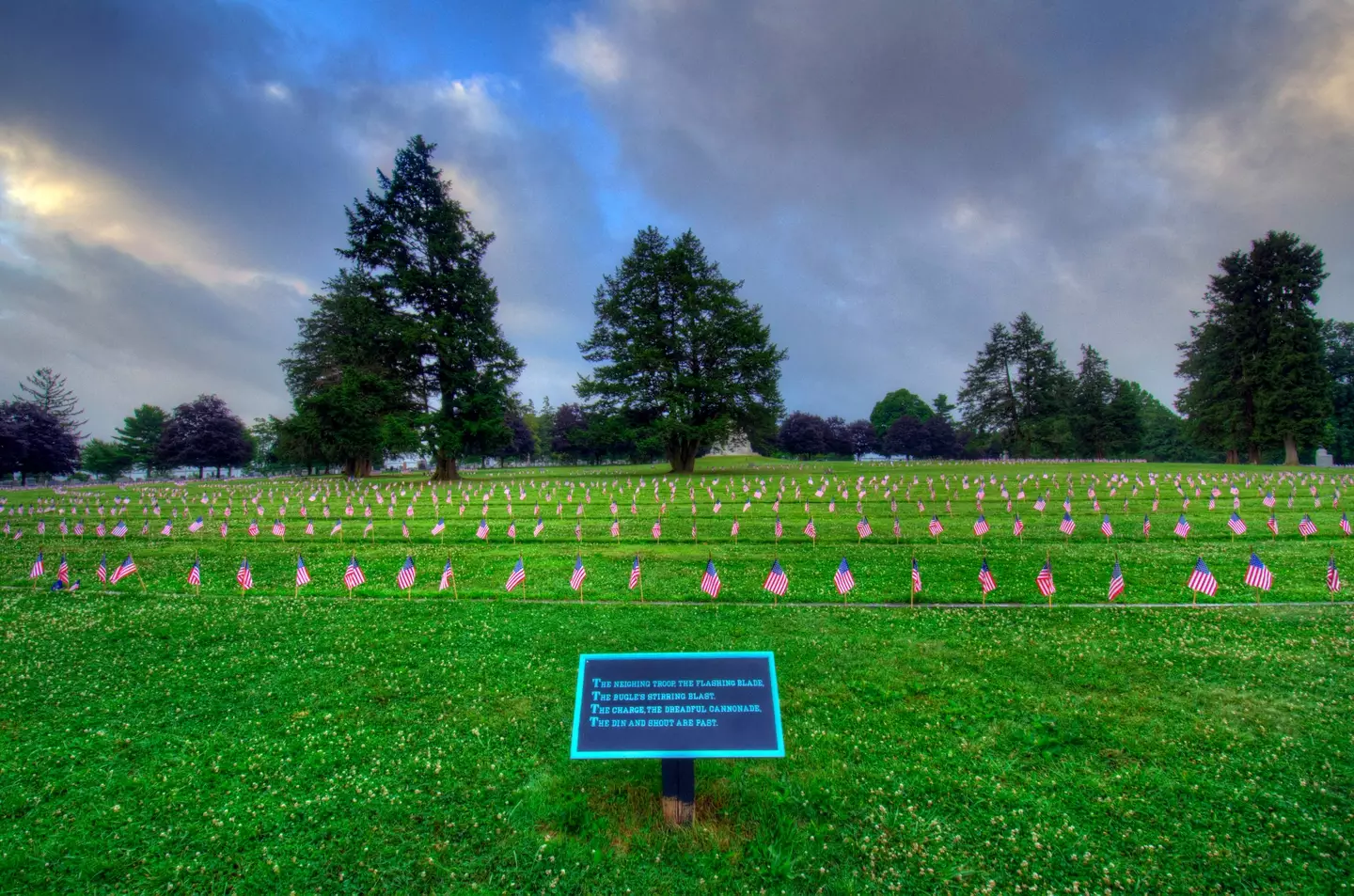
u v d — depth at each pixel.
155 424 113.94
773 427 70.19
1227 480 43.53
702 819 7.39
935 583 17.39
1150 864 6.64
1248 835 7.03
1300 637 12.67
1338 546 21.48
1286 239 66.75
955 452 139.88
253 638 13.59
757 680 7.18
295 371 74.25
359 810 7.70
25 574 20.48
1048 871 6.58
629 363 64.12
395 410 59.00
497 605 15.92
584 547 23.92
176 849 7.07
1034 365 97.81
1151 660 11.60
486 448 60.75
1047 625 13.67
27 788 8.19
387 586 18.27
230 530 29.48
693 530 26.52
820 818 7.45
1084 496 36.66
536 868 6.71
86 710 10.32
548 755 8.82
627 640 13.15
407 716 9.99
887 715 9.77
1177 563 19.25
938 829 7.19
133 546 25.44
